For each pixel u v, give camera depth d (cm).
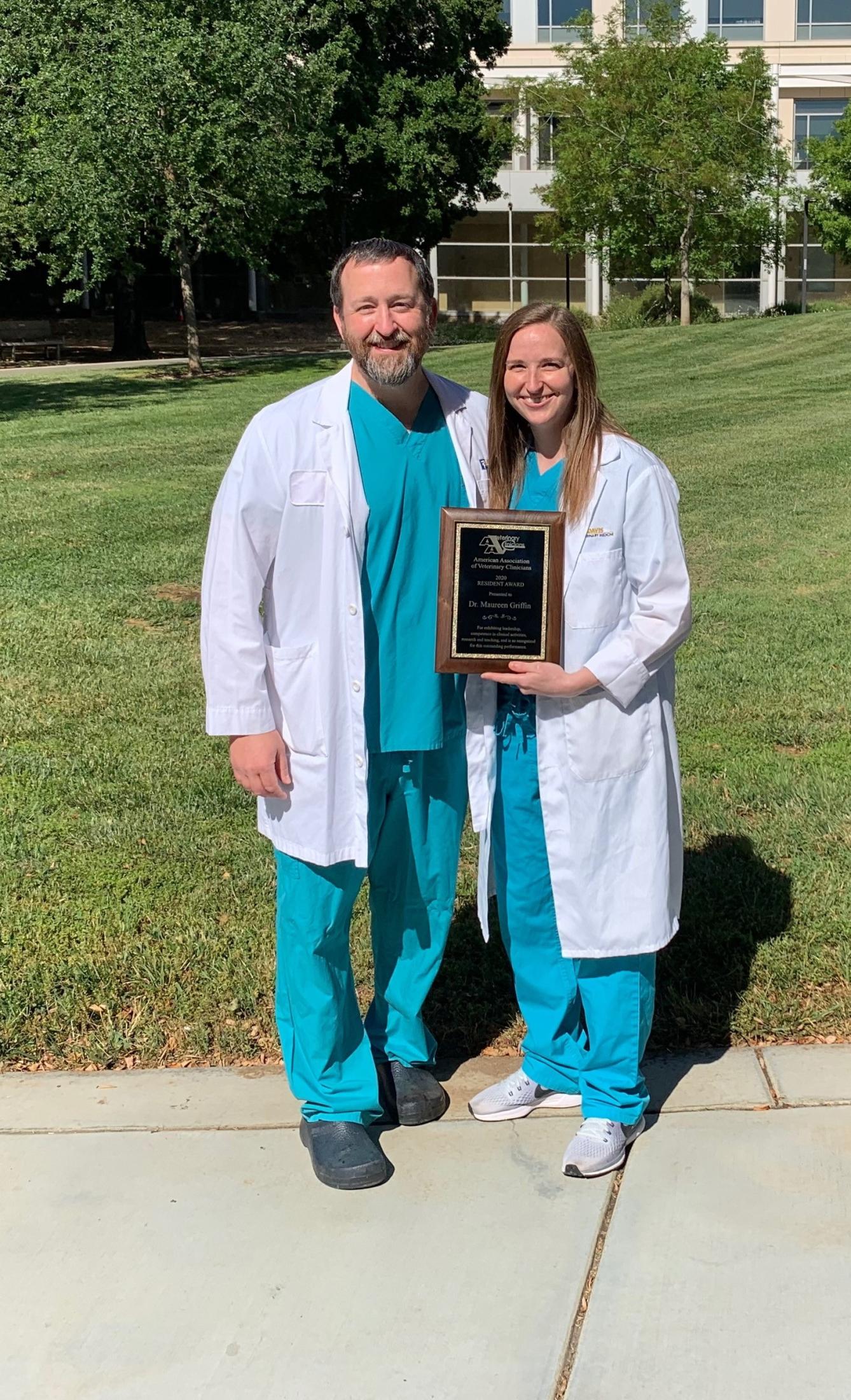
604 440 288
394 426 290
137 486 1175
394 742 301
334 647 288
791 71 3947
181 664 684
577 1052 327
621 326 3275
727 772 528
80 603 801
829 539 948
